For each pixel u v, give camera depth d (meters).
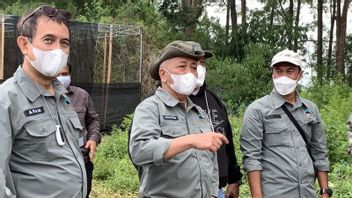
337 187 7.03
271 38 25.67
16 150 2.50
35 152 2.52
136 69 14.59
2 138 2.41
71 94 4.96
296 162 3.88
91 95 13.23
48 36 2.56
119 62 14.26
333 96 17.05
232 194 4.13
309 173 3.91
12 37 11.75
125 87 14.05
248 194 6.85
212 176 3.10
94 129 5.07
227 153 4.02
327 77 27.20
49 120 2.58
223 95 21.02
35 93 2.57
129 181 7.59
